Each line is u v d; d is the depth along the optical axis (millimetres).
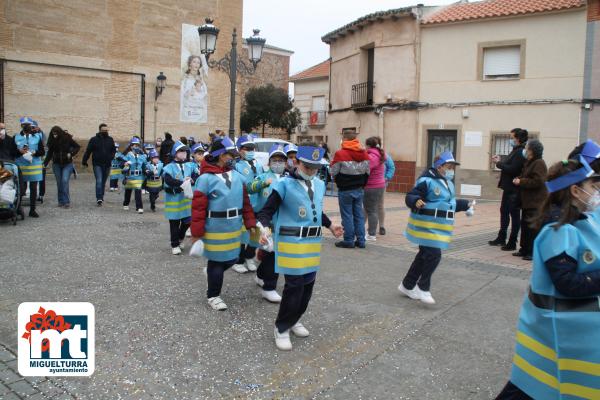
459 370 4113
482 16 18141
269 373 3969
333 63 24750
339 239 9398
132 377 3830
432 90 19625
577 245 2492
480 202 17625
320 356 4312
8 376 3785
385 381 3898
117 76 21984
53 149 11828
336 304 5648
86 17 20969
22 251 7531
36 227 9430
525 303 2764
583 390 2455
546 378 2572
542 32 17312
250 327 4906
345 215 8555
